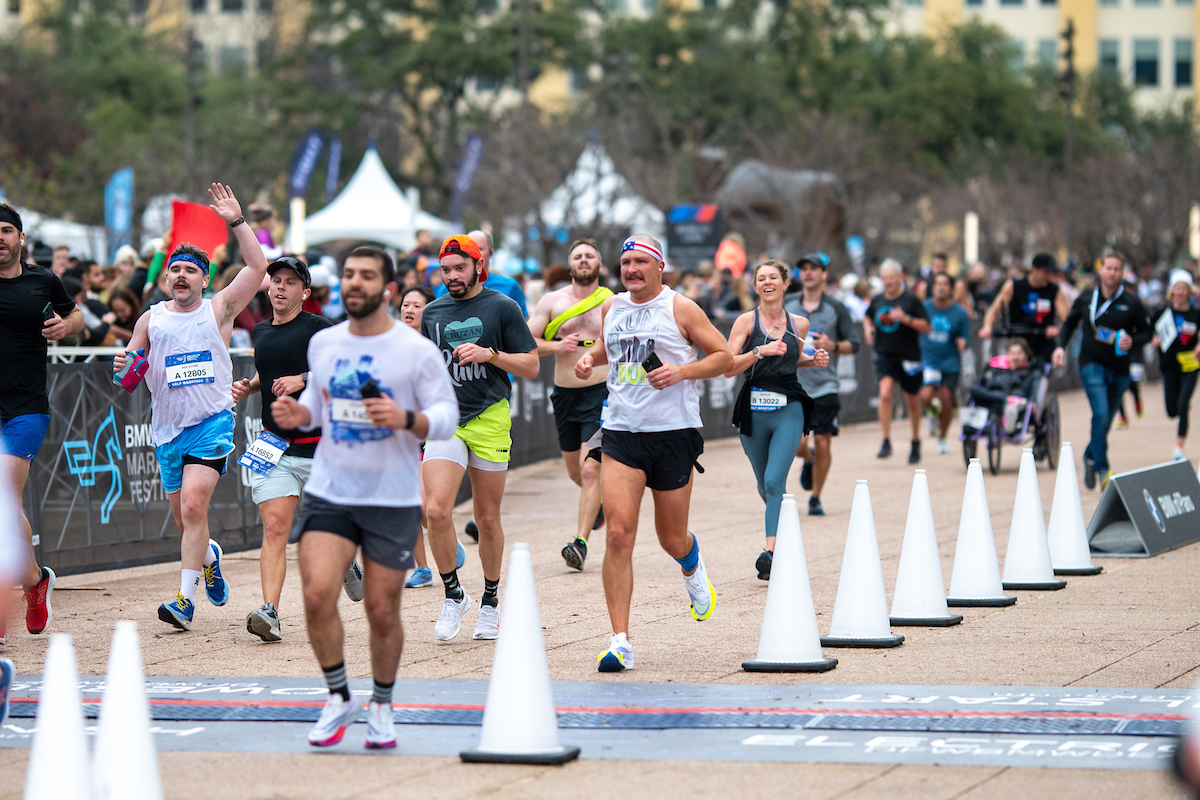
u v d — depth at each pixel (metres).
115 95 143.12
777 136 121.62
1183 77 198.62
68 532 23.94
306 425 13.47
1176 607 20.42
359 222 70.06
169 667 17.41
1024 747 13.37
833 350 29.42
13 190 89.44
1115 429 50.28
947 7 196.75
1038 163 143.25
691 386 16.95
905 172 124.31
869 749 13.38
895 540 26.84
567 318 24.42
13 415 18.66
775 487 23.39
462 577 23.95
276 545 19.23
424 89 149.12
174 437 19.84
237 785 12.52
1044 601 21.11
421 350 13.24
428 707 15.20
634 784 12.42
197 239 29.16
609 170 85.75
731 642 18.50
